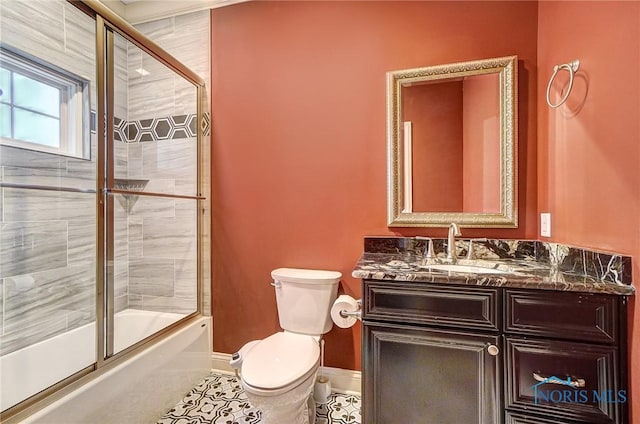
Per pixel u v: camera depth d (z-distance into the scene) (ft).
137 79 6.85
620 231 3.27
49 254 5.68
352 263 5.88
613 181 3.36
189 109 6.70
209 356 6.62
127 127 6.91
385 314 3.98
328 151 6.00
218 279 6.65
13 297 5.20
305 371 4.24
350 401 5.61
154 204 6.96
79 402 4.04
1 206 5.09
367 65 5.79
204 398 5.72
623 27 3.21
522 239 5.10
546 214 4.78
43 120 5.64
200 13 6.77
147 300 6.98
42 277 5.57
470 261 4.80
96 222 5.65
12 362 5.09
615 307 3.24
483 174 5.23
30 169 5.42
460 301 3.73
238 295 6.54
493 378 3.59
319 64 6.06
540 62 4.97
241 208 6.50
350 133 5.88
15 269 5.24
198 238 6.73
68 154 5.94
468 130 5.30
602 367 3.27
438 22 5.45
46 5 5.55
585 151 3.83
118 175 6.64
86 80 6.07
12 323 5.17
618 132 3.28
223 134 6.61
